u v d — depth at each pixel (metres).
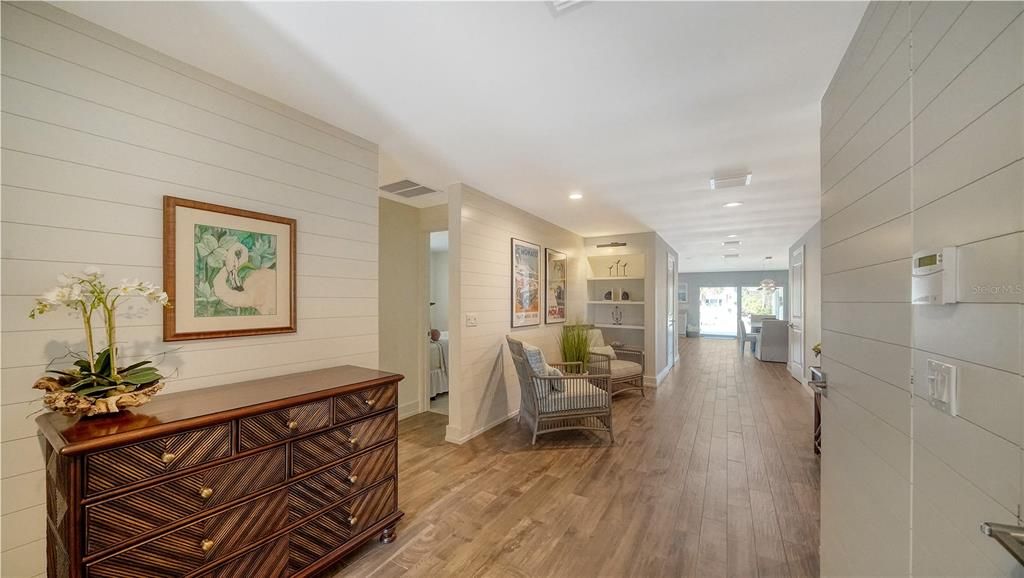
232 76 1.73
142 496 1.20
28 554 1.26
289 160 2.00
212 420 1.32
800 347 5.80
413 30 1.42
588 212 4.35
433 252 6.49
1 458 1.22
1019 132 0.64
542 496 2.42
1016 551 0.57
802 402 4.66
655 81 1.74
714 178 3.07
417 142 2.44
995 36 0.69
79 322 1.36
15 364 1.24
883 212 1.14
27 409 1.27
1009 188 0.66
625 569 1.77
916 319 0.97
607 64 1.62
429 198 3.83
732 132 2.25
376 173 2.45
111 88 1.44
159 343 1.55
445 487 2.54
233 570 1.39
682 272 13.31
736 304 12.70
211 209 1.69
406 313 4.15
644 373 5.55
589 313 6.27
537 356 3.38
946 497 0.84
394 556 1.86
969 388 0.77
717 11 1.30
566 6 1.29
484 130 2.27
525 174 3.05
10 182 1.23
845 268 1.43
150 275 1.53
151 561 1.21
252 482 1.44
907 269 1.01
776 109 1.98
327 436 1.68
